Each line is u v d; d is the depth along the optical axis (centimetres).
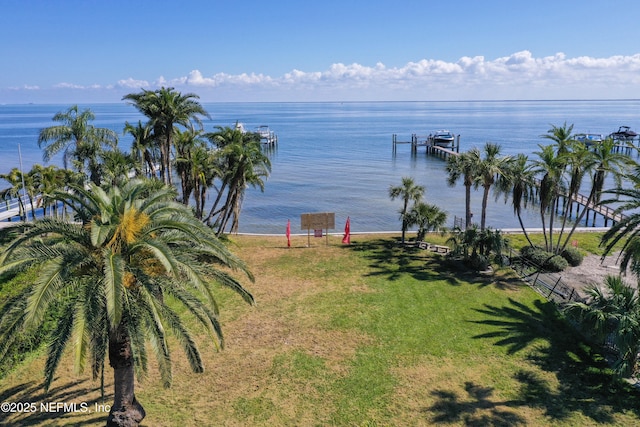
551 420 1483
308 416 1480
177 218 1449
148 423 1425
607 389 1653
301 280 2700
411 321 2166
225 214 3531
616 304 1841
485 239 2855
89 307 1125
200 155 3425
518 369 1780
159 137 3541
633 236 1953
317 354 1856
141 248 1247
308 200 6256
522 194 3272
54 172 3916
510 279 2733
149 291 1205
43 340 1808
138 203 1402
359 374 1719
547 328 2119
